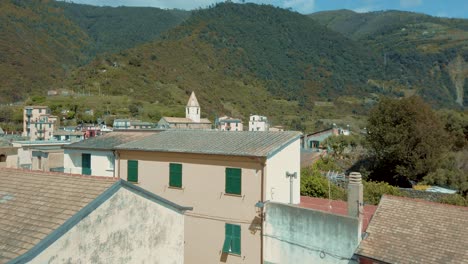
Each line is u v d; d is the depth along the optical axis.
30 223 10.48
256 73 191.00
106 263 11.45
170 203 13.52
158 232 13.19
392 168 44.31
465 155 44.50
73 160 25.86
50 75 157.38
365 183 31.58
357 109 153.00
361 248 15.34
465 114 56.94
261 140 20.88
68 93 129.50
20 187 12.75
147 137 24.64
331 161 47.97
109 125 100.56
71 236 10.48
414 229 15.18
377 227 15.92
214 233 20.17
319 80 189.50
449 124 53.12
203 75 170.62
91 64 158.50
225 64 190.50
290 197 20.73
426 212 15.69
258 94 165.88
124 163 23.19
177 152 21.00
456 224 14.72
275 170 19.64
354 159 50.84
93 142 25.92
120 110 115.62
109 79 141.00
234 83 171.38
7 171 14.37
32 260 9.55
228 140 21.67
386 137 43.09
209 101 144.88
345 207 21.47
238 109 145.75
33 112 102.81
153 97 133.62
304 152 52.00
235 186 19.61
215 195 20.19
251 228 19.12
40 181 12.90
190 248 20.81
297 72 198.38
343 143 56.84
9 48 168.12
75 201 11.09
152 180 22.14
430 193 29.56
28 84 140.88
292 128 117.44
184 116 119.88
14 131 102.50
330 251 16.62
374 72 198.12
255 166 19.05
